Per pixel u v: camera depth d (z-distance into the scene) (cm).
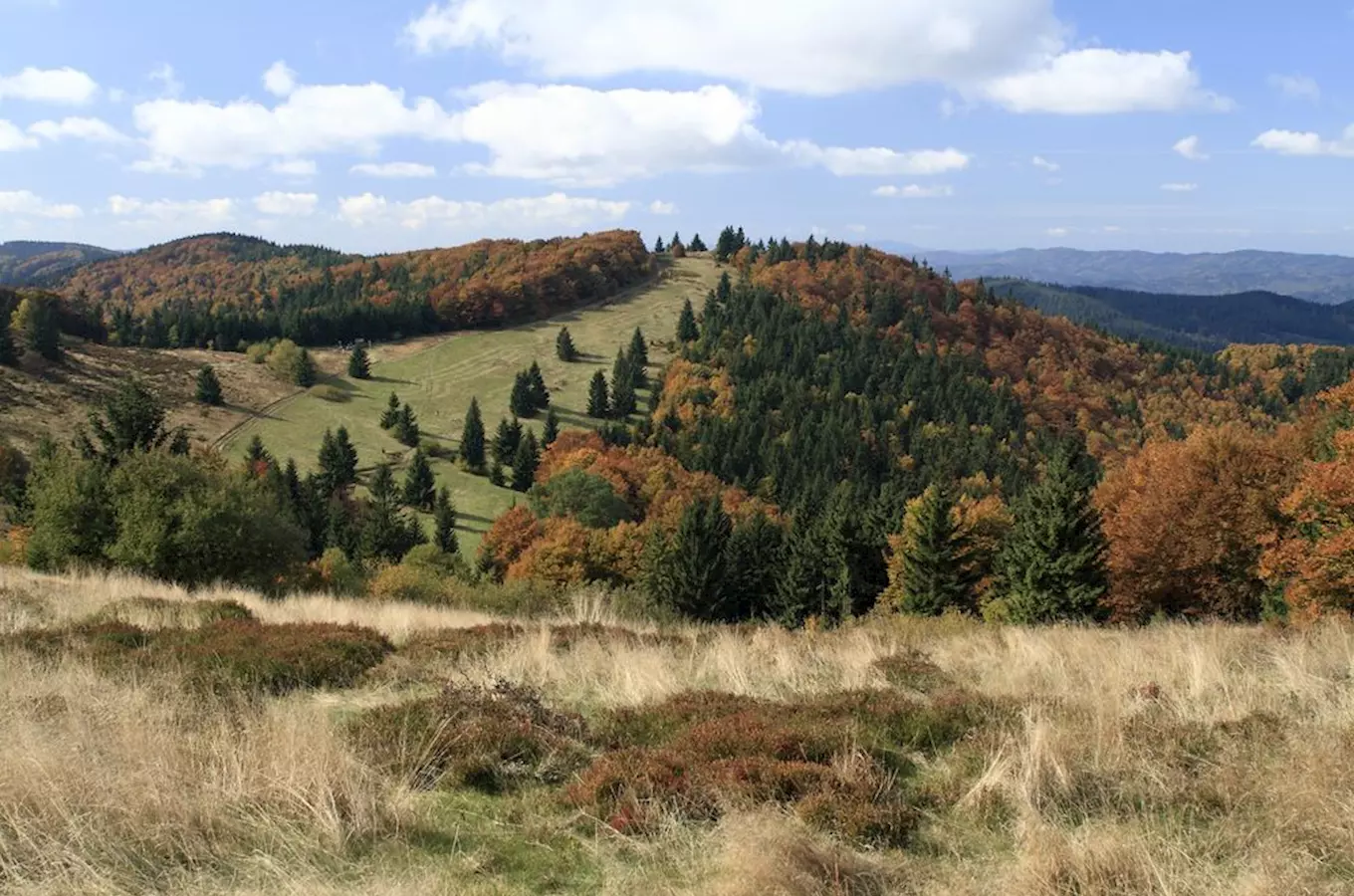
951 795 511
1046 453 9862
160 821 422
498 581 5762
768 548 6034
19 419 6975
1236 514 3117
